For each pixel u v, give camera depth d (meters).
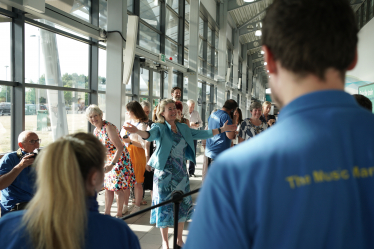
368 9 11.00
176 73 11.13
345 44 0.50
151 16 8.84
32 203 0.90
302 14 0.50
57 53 4.90
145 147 3.98
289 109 0.51
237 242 0.45
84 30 4.76
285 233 0.44
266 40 0.54
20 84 4.10
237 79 20.81
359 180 0.47
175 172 2.88
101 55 5.99
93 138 1.01
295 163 0.46
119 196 3.94
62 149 0.91
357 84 9.87
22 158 2.29
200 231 0.47
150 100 8.73
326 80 0.51
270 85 0.57
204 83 14.99
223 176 0.47
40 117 4.58
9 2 3.43
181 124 3.03
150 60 8.12
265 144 0.48
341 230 0.46
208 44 15.58
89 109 3.45
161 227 2.88
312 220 0.44
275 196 0.44
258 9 18.80
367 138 0.49
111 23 5.39
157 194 2.88
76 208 0.87
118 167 3.69
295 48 0.49
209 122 4.46
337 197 0.46
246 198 0.45
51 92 4.80
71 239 0.86
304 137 0.47
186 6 12.21
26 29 4.22
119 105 5.45
